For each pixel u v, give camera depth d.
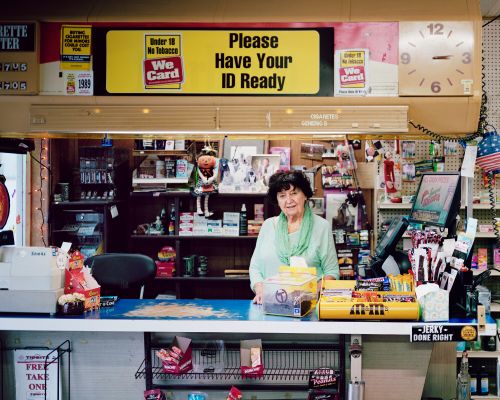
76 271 2.95
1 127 3.12
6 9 3.10
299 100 3.03
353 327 2.59
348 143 5.55
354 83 3.02
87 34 3.08
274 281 2.80
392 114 3.00
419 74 3.01
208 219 5.57
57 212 5.71
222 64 3.04
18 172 5.57
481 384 4.70
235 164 5.52
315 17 3.03
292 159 5.75
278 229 3.49
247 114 3.03
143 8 3.10
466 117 3.05
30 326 2.70
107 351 2.90
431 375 2.94
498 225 4.13
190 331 2.65
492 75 5.11
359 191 5.46
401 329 2.58
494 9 4.86
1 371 2.95
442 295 2.61
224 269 5.90
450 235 2.95
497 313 4.88
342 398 2.75
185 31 3.05
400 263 3.25
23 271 2.82
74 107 3.07
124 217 5.98
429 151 5.07
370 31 3.02
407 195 5.15
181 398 2.86
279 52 3.03
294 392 2.84
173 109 3.04
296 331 2.61
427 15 3.02
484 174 4.86
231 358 2.86
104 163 5.62
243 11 3.06
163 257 5.64
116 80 3.07
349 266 5.39
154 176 5.63
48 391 2.92
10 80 3.08
